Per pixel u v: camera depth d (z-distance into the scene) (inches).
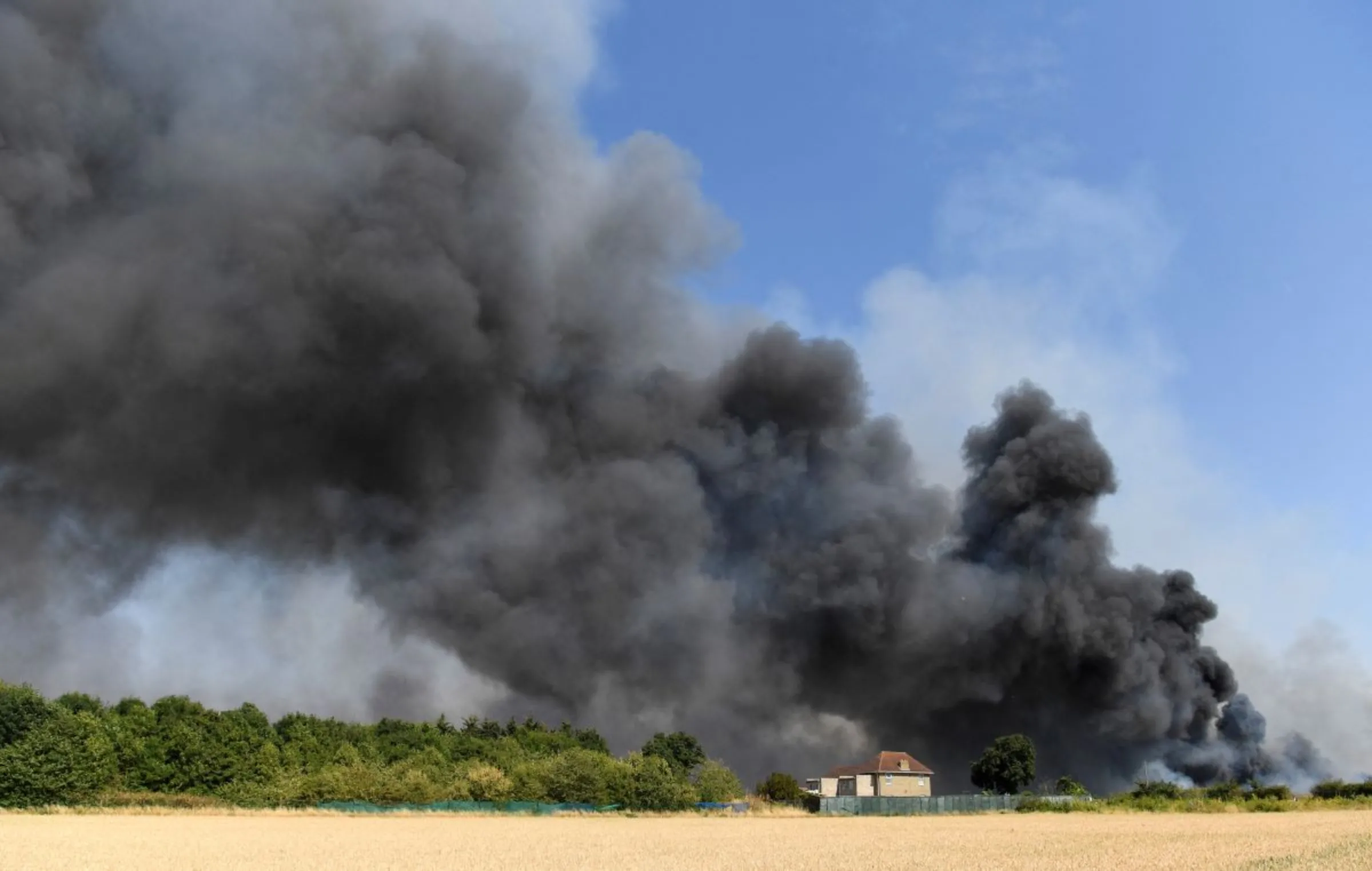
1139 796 2984.7
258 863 1021.2
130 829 1572.3
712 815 2313.0
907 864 1010.7
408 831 1566.2
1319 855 1059.3
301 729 3270.2
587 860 1059.9
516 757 3553.2
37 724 2620.6
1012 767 3454.7
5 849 1179.9
